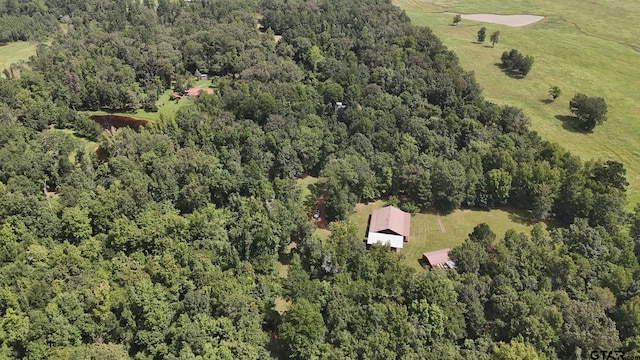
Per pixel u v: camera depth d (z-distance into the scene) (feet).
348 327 337.11
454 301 347.36
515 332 336.29
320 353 320.70
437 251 448.65
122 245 382.42
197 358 292.20
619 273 366.22
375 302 351.67
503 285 357.82
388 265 378.94
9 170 443.73
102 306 320.91
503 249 389.39
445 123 589.73
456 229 496.23
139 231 387.14
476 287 361.71
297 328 318.04
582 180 492.95
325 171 500.74
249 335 317.42
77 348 301.43
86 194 428.15
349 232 428.15
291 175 533.96
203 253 380.99
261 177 494.59
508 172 520.01
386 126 583.58
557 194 502.79
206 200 461.78
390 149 561.43
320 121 585.22
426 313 335.47
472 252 390.83
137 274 346.95
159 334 318.86
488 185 518.37
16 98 596.70
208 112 581.12
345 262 383.45
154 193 449.48
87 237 396.16
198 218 405.39
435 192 516.73
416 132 575.79
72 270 352.90
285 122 569.23
